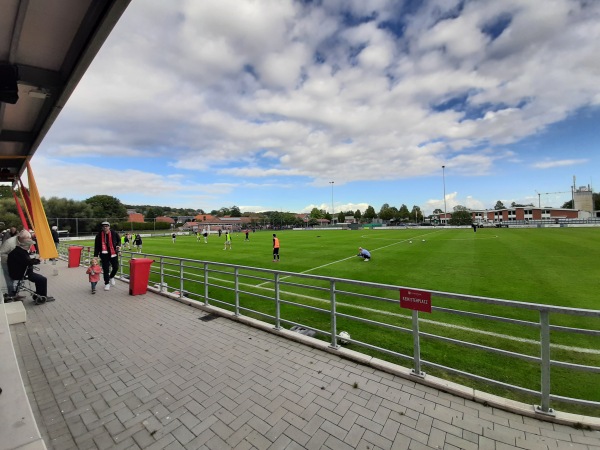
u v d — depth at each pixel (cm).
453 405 313
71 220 4869
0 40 350
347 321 650
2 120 530
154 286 930
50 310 670
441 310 342
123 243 2842
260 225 9150
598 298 768
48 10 315
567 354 482
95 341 497
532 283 945
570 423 278
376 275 1137
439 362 464
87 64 370
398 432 275
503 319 307
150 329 548
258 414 304
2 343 328
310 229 7481
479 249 1930
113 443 270
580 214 7869
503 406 303
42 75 423
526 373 427
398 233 4262
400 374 370
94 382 372
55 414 312
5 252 750
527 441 261
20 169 895
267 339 495
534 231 3856
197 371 393
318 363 409
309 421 292
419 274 1131
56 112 507
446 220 8769
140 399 335
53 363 423
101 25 313
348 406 314
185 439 272
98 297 786
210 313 641
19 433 202
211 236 4828
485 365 452
